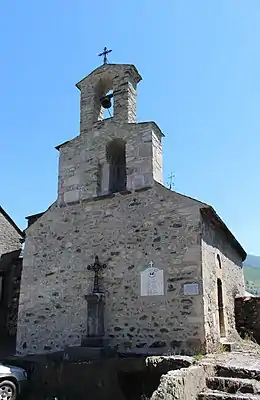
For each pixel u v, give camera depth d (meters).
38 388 8.80
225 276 12.57
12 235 18.48
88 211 11.70
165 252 10.15
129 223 10.91
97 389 8.27
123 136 11.84
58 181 12.61
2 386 8.35
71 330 10.79
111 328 10.20
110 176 12.03
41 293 11.63
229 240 13.50
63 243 11.79
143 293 10.10
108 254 10.93
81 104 13.12
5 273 16.17
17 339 11.54
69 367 8.72
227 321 11.97
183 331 9.34
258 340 13.02
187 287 9.61
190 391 5.76
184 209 10.25
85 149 12.43
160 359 7.80
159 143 11.87
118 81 12.62
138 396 7.79
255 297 13.62
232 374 6.77
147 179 11.05
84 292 10.95
